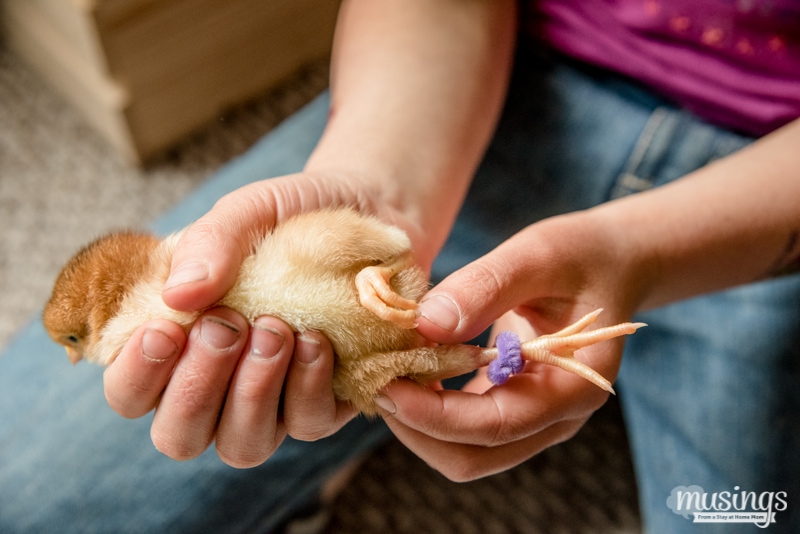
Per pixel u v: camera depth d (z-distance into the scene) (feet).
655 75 1.53
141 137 2.48
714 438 1.50
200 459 1.42
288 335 1.00
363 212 1.22
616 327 1.04
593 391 1.12
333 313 1.01
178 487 1.40
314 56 2.84
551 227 1.17
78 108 2.67
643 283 1.23
